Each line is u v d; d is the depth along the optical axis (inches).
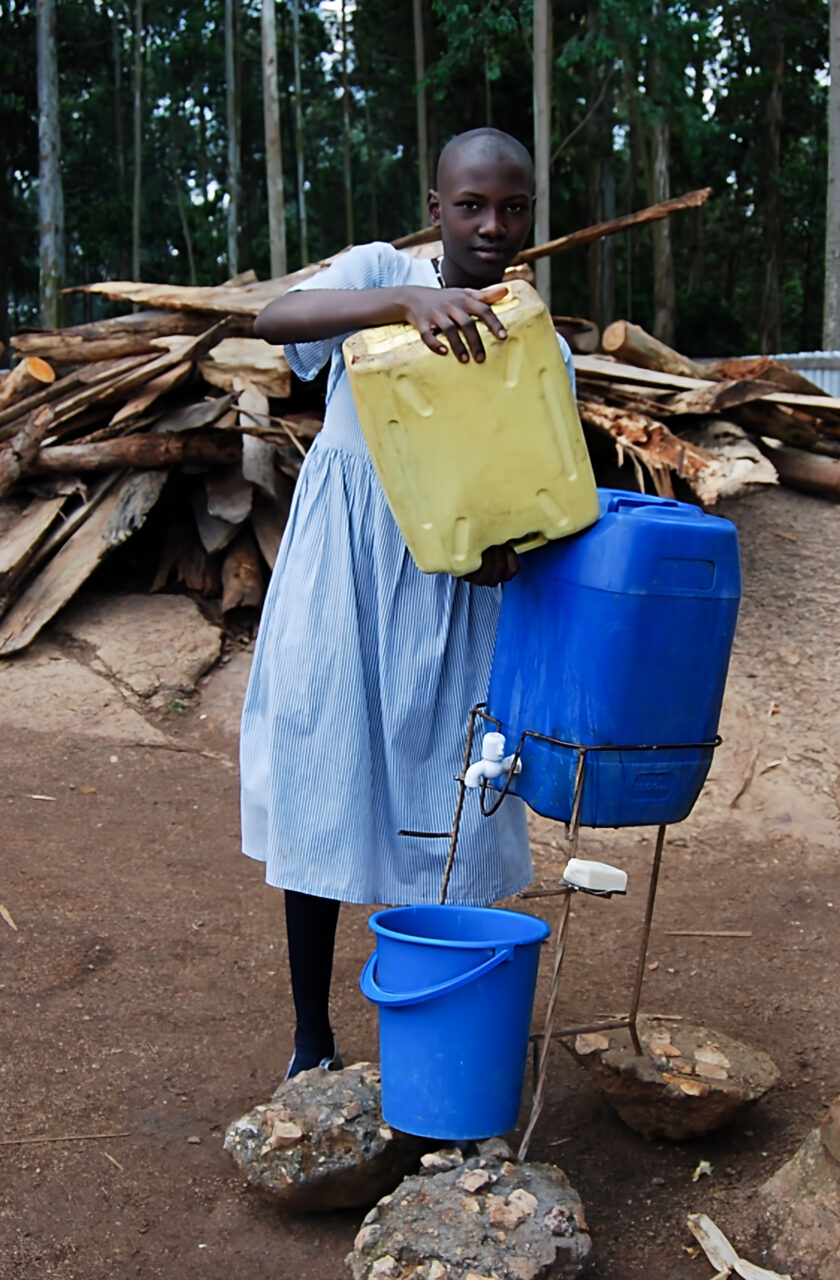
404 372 88.4
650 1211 98.4
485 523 92.0
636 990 106.5
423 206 1091.9
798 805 196.4
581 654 92.0
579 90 1259.8
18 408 273.1
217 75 1478.8
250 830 110.0
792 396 265.1
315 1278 91.6
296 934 107.8
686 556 91.4
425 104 1178.0
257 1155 97.7
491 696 102.8
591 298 1201.4
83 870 169.8
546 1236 85.5
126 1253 94.0
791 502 260.2
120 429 262.7
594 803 93.4
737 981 143.3
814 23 1321.4
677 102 1047.0
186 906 160.7
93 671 231.8
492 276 100.9
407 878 106.5
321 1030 109.8
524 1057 94.7
